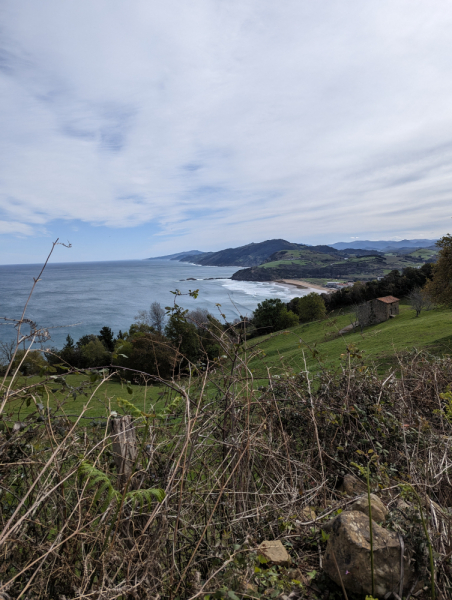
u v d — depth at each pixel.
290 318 62.28
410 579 1.83
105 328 52.44
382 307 50.38
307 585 1.91
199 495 2.15
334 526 2.03
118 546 1.72
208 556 1.88
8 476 1.93
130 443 2.01
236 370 2.95
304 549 2.25
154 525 1.92
